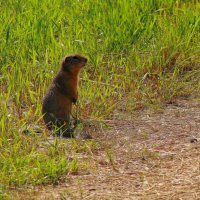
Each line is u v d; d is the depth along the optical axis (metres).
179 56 15.12
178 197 9.79
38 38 15.53
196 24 15.90
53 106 12.62
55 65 14.45
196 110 13.34
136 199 9.74
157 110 13.36
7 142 11.40
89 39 15.51
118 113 13.23
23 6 16.91
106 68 14.75
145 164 11.01
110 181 10.39
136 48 15.34
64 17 16.52
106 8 16.66
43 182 10.30
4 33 15.62
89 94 13.57
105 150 11.57
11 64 14.41
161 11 17.05
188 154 11.32
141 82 14.24
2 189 9.91
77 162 10.95
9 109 12.99
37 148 11.55
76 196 9.84
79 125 12.50
